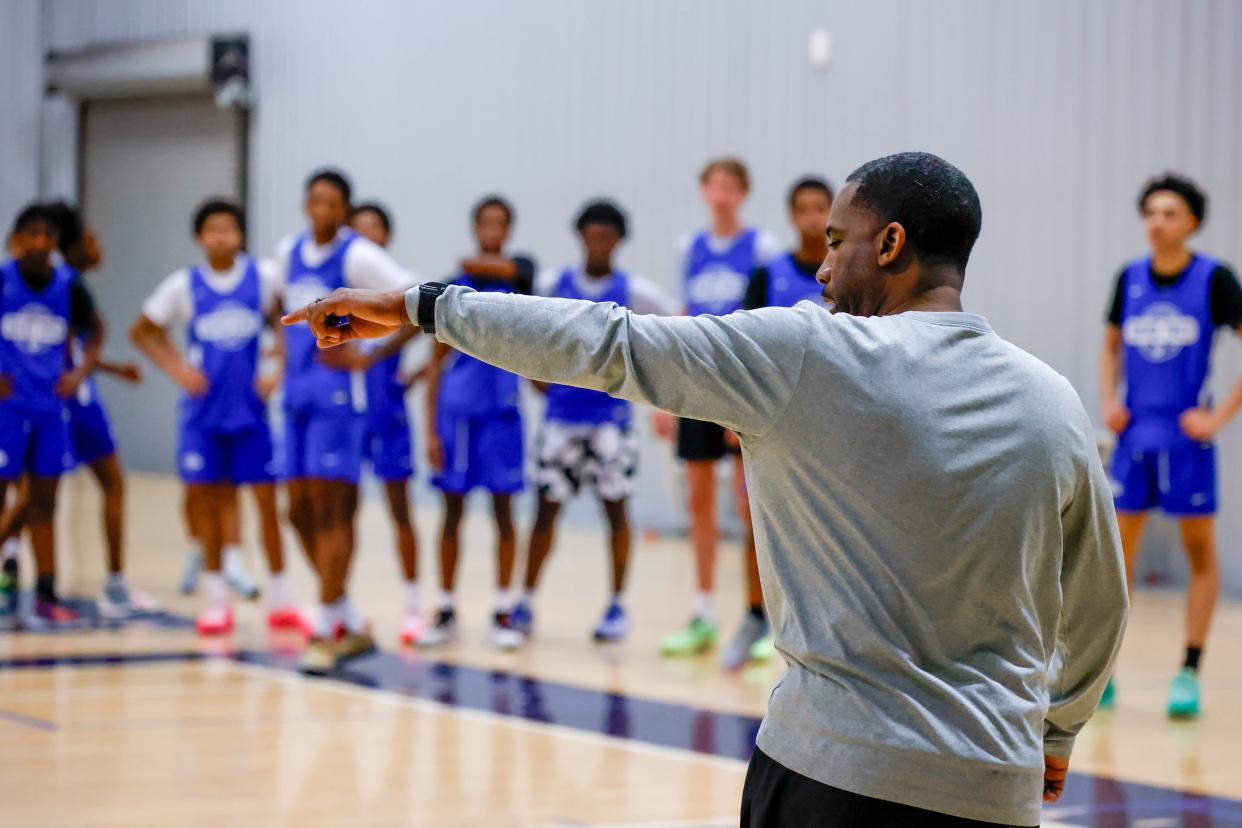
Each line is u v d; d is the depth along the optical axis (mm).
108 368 9289
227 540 10109
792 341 2285
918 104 13570
